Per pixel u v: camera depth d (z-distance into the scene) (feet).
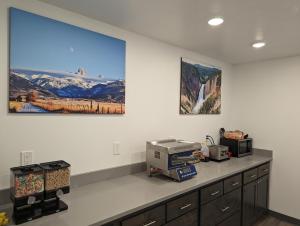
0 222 4.23
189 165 7.59
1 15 5.16
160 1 5.57
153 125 8.55
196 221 6.98
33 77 5.59
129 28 7.41
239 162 9.88
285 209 10.77
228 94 12.37
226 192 8.23
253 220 10.07
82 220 4.51
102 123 7.04
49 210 4.76
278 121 11.00
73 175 6.38
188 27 7.24
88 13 6.33
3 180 5.24
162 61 8.79
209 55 10.68
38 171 4.75
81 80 6.46
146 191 6.18
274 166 11.12
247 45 9.01
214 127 11.44
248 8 5.83
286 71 10.75
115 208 5.08
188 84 9.88
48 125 5.91
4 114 5.24
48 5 5.82
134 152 7.93
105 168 7.14
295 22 6.67
